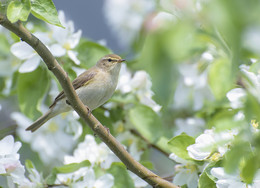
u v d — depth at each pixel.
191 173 8.85
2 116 14.00
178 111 11.33
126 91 11.66
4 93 11.94
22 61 11.38
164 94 4.01
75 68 11.53
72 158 9.86
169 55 4.09
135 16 9.80
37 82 10.86
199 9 4.43
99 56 11.80
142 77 11.63
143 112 11.32
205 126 10.63
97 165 9.80
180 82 10.08
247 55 4.43
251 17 3.59
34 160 12.46
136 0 9.75
